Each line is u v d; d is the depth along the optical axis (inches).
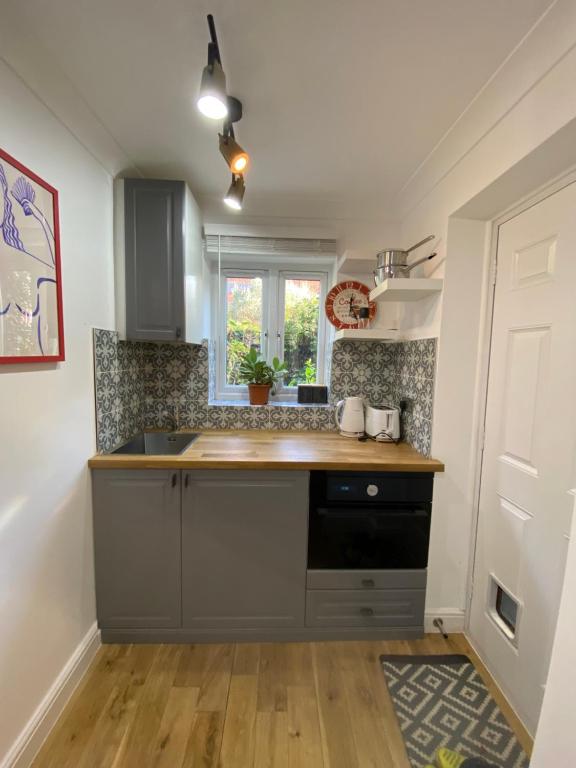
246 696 55.9
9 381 42.8
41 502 49.2
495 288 61.8
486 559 63.4
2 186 40.3
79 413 58.9
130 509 64.0
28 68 43.4
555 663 33.0
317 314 101.1
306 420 92.1
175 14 37.5
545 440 50.0
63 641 54.6
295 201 80.5
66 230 54.1
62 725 51.2
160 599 65.8
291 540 66.0
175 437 85.7
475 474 66.4
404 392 82.4
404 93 48.1
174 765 46.4
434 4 35.8
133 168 68.9
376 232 88.0
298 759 47.3
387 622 68.3
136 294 70.6
